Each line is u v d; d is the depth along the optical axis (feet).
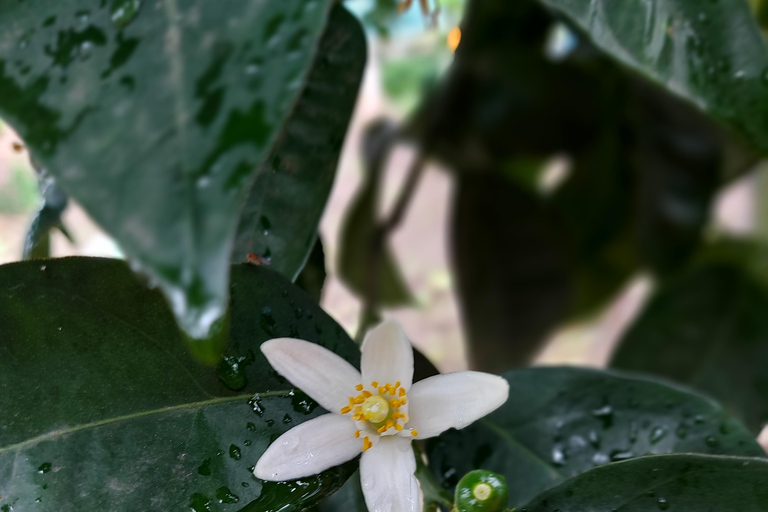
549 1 0.38
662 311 1.00
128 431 0.40
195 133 0.27
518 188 1.17
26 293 0.40
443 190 1.92
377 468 0.41
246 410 0.42
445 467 0.51
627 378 0.52
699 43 0.42
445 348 1.62
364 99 2.02
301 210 0.48
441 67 1.84
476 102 1.09
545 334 1.16
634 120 1.07
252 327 0.43
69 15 0.30
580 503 0.42
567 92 1.06
